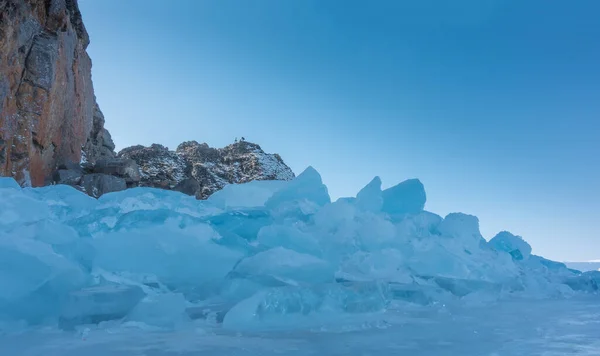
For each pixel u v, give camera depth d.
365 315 3.47
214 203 5.68
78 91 15.63
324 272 3.88
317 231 4.61
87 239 3.67
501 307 4.22
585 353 2.25
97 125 19.56
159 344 2.42
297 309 3.14
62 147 13.98
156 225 3.86
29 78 11.52
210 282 3.83
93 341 2.49
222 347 2.35
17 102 11.23
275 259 3.74
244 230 4.69
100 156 19.42
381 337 2.65
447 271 4.70
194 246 3.86
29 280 2.96
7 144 10.59
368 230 4.65
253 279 3.65
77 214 4.43
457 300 4.48
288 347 2.36
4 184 4.22
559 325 3.13
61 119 13.59
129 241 3.71
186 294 3.71
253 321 2.95
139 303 2.99
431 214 5.59
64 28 13.26
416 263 4.73
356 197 5.46
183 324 2.99
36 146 11.95
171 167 25.39
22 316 2.89
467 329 2.94
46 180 12.67
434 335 2.71
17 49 10.93
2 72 10.34
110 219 4.28
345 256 4.46
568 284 6.02
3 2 10.34
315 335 2.69
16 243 3.00
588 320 3.37
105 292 2.97
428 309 3.94
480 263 5.28
